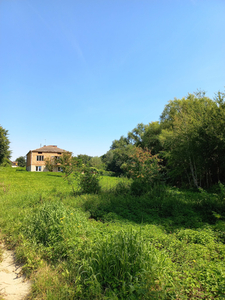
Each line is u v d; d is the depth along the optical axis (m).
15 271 3.90
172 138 15.27
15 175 31.02
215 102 13.45
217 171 13.25
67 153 28.53
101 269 3.18
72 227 4.88
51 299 2.80
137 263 3.15
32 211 7.16
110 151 66.75
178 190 12.87
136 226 5.80
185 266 3.42
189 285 2.86
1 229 5.86
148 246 3.60
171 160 16.52
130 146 48.38
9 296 3.06
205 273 3.20
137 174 11.66
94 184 11.88
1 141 47.84
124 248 3.31
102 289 2.96
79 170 12.56
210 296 2.67
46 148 52.00
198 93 20.67
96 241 4.04
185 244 4.44
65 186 18.62
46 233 4.86
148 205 7.99
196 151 13.14
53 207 6.54
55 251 4.20
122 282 2.89
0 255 4.49
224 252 3.98
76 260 3.62
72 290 2.99
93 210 7.53
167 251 4.09
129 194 10.04
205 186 14.15
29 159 51.78
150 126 35.50
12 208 8.01
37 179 26.27
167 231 5.56
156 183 11.36
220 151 12.06
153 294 2.59
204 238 4.76
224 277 2.97
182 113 15.54
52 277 3.34
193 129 13.18
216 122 12.10
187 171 16.11
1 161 49.66
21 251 4.45
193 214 6.84
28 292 3.18
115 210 7.63
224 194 7.43
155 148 29.16
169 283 2.86
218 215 6.18
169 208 7.48
